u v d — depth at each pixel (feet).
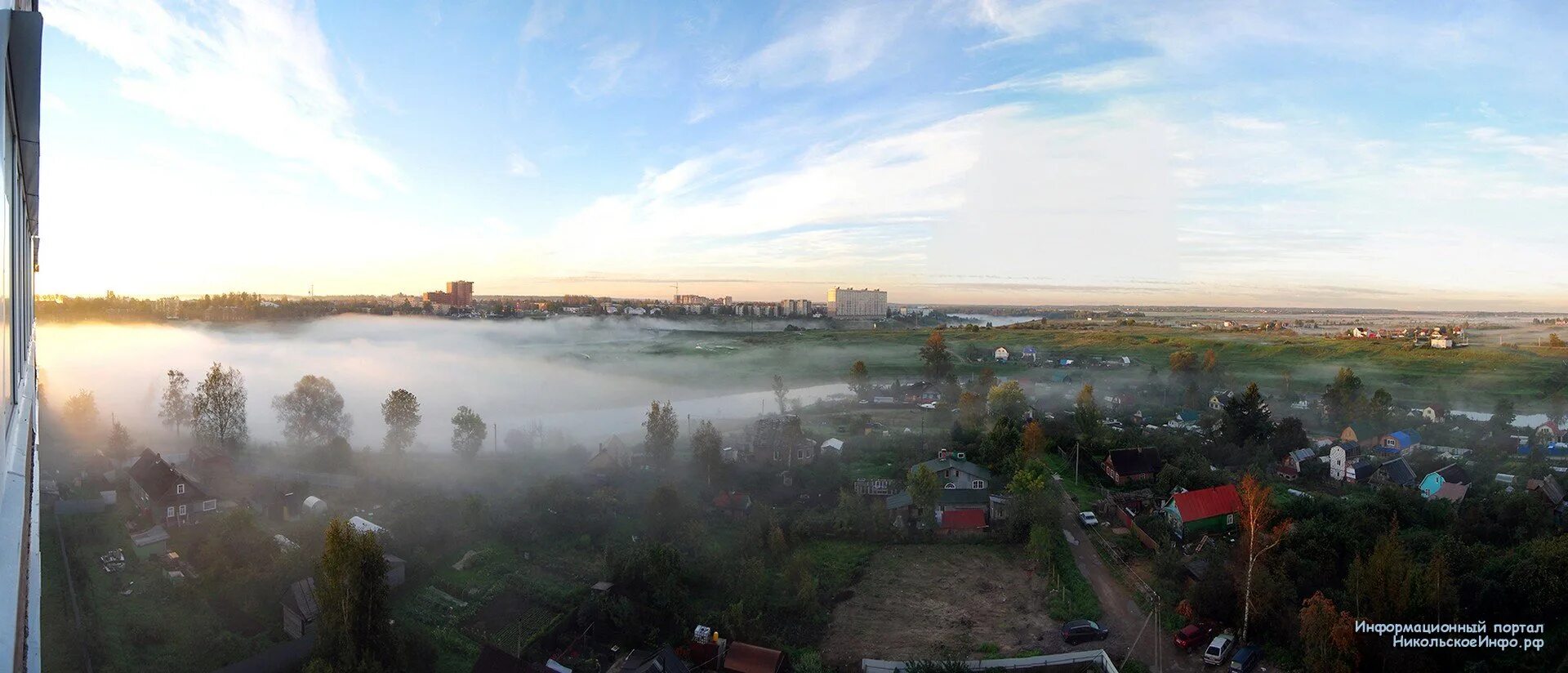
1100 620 129.70
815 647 125.80
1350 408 283.38
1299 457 219.61
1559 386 344.90
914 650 123.65
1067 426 254.06
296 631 120.26
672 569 139.95
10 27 22.03
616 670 119.03
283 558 138.72
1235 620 121.49
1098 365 479.00
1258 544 126.52
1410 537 141.18
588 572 149.48
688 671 114.32
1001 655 120.47
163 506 161.38
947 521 170.71
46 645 112.27
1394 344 492.13
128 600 127.85
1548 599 109.60
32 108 28.25
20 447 33.32
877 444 243.19
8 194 25.59
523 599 138.82
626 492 191.93
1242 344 538.88
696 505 178.70
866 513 172.65
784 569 149.69
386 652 106.83
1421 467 212.43
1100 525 170.09
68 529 154.51
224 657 113.70
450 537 161.58
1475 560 125.08
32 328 57.62
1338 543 133.80
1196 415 297.33
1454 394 349.82
